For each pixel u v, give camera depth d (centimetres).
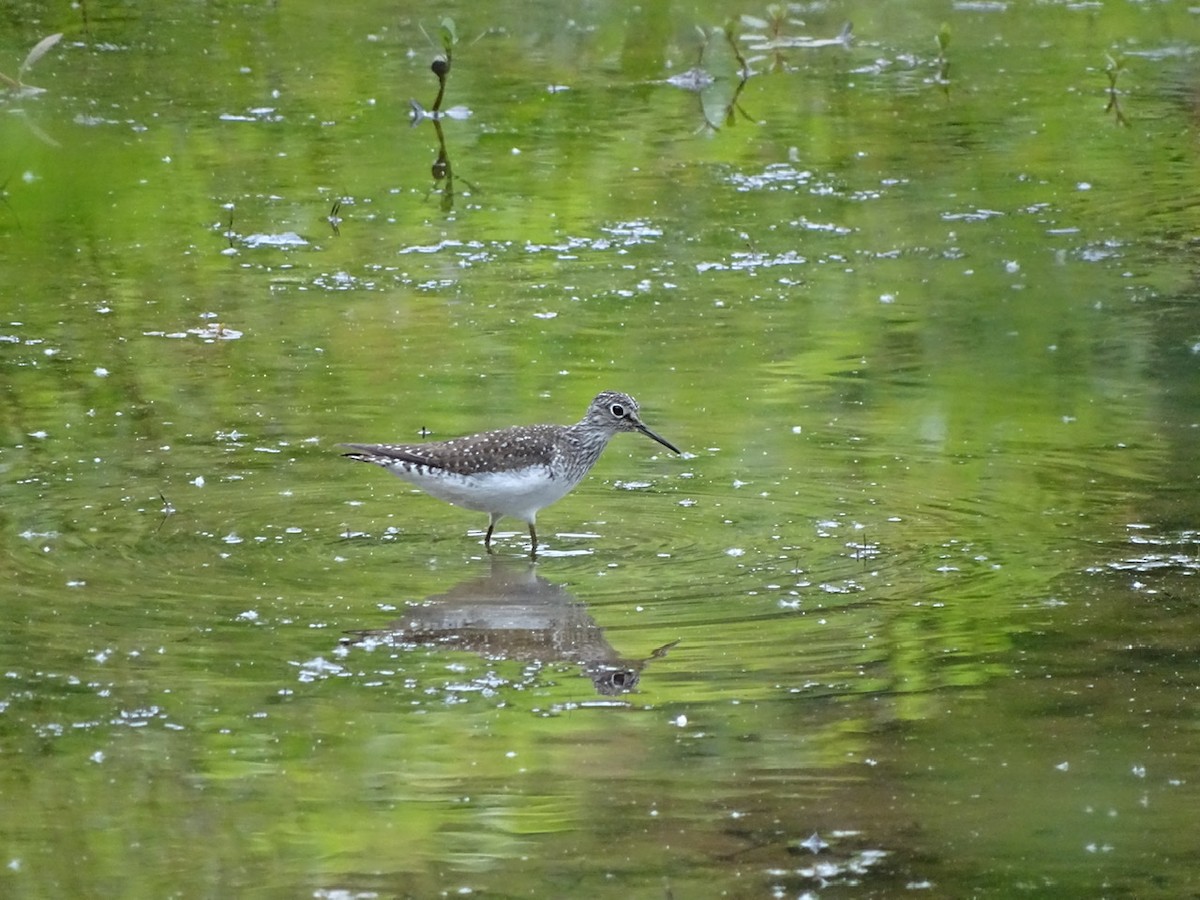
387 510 1299
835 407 1510
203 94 2431
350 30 2770
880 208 2069
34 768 920
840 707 999
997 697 1011
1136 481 1347
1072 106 2441
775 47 2742
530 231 1986
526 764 934
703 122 2375
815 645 1076
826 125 2367
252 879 827
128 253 1889
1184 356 1628
